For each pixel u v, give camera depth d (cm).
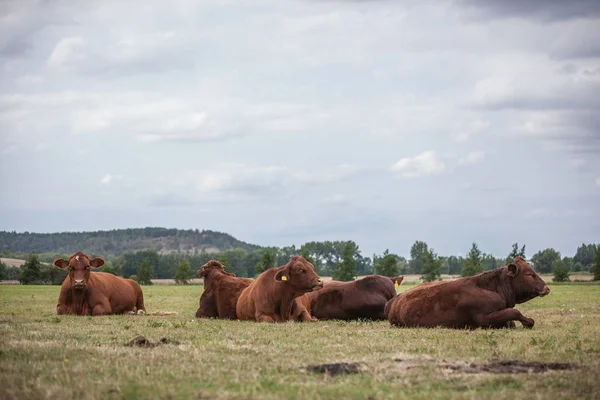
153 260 17038
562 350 1417
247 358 1309
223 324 2103
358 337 1683
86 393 994
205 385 1070
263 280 2292
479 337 1647
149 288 8200
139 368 1192
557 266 10538
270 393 1016
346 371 1178
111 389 1030
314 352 1396
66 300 2530
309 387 1058
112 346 1460
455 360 1284
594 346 1493
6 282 12600
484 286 1998
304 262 2228
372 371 1176
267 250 10344
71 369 1176
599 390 1048
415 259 16238
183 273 12250
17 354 1320
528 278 2005
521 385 1081
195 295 5366
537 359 1305
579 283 9344
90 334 1723
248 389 1033
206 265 2578
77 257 2497
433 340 1608
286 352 1397
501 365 1234
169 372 1155
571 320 2228
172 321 2211
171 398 984
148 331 1817
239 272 17150
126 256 17150
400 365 1230
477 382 1102
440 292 1989
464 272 10256
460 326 1959
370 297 2303
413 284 9669
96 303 2523
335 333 1791
